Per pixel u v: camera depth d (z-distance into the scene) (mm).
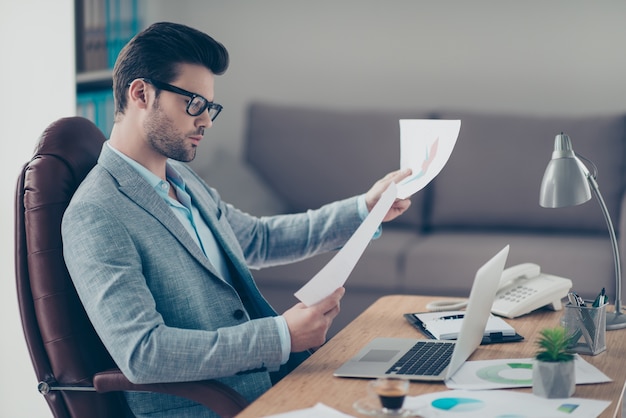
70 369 1846
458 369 1699
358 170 3854
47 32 3686
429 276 3533
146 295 1775
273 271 3674
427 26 3787
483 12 3729
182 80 1937
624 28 3594
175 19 3941
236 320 1937
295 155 3910
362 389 1598
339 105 3883
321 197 3895
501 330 1932
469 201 3725
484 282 1702
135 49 1944
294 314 1783
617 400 1522
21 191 1882
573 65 3656
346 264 1725
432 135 2279
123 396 1918
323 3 3857
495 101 3742
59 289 1845
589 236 3604
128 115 1974
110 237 1800
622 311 2246
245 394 1887
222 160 3992
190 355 1710
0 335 3594
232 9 3920
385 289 3582
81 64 3750
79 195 1856
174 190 2119
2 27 3672
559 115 3674
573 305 1849
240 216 2393
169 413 1866
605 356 1822
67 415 1884
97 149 2082
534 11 3678
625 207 3344
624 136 3594
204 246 2096
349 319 3627
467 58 3758
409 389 1586
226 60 2012
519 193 3688
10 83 3684
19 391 3596
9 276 3598
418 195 3744
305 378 1672
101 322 1742
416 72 3811
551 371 1515
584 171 2152
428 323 2049
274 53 3916
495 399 1517
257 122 3939
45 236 1850
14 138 3689
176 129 1956
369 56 3844
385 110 3844
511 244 3529
